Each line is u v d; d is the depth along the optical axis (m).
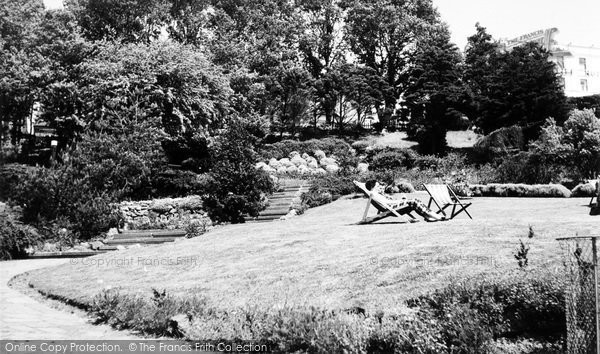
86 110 37.81
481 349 7.07
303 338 7.62
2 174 31.09
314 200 27.77
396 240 12.73
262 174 24.95
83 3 50.16
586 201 20.97
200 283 11.59
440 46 54.19
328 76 58.84
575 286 7.26
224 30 55.62
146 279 12.79
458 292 8.27
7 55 43.38
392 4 63.31
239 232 18.19
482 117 48.22
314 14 65.81
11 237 21.06
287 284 10.55
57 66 42.78
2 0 45.12
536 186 24.14
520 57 50.06
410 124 53.25
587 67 77.88
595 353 6.83
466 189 26.02
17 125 50.75
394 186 28.02
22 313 10.55
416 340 7.24
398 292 9.12
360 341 7.42
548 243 10.48
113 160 26.44
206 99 37.56
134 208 26.62
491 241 11.23
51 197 24.22
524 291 7.94
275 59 56.88
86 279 13.62
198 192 28.22
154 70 35.34
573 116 28.91
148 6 50.81
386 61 65.25
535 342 7.48
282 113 57.03
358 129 61.44
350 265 11.08
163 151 32.59
